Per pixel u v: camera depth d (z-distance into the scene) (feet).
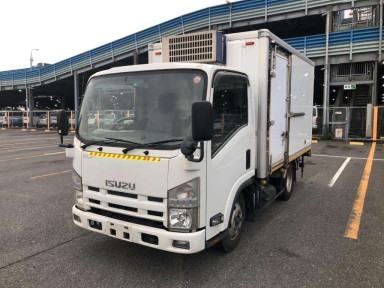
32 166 32.89
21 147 50.08
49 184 25.02
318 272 11.67
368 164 33.81
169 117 10.60
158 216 10.29
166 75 11.00
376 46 53.78
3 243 14.17
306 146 23.38
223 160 11.29
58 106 196.24
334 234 15.24
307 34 80.18
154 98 10.94
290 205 19.89
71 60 91.86
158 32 73.15
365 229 15.87
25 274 11.51
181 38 14.15
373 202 20.39
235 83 12.25
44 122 103.04
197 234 10.02
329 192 22.93
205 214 10.43
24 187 24.07
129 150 10.63
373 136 55.06
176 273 11.57
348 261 12.52
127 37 78.38
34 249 13.58
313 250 13.51
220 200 11.28
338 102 68.74
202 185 10.19
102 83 12.10
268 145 14.67
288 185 20.85
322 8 57.16
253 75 13.98
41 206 19.43
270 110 14.66
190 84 10.60
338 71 60.64
